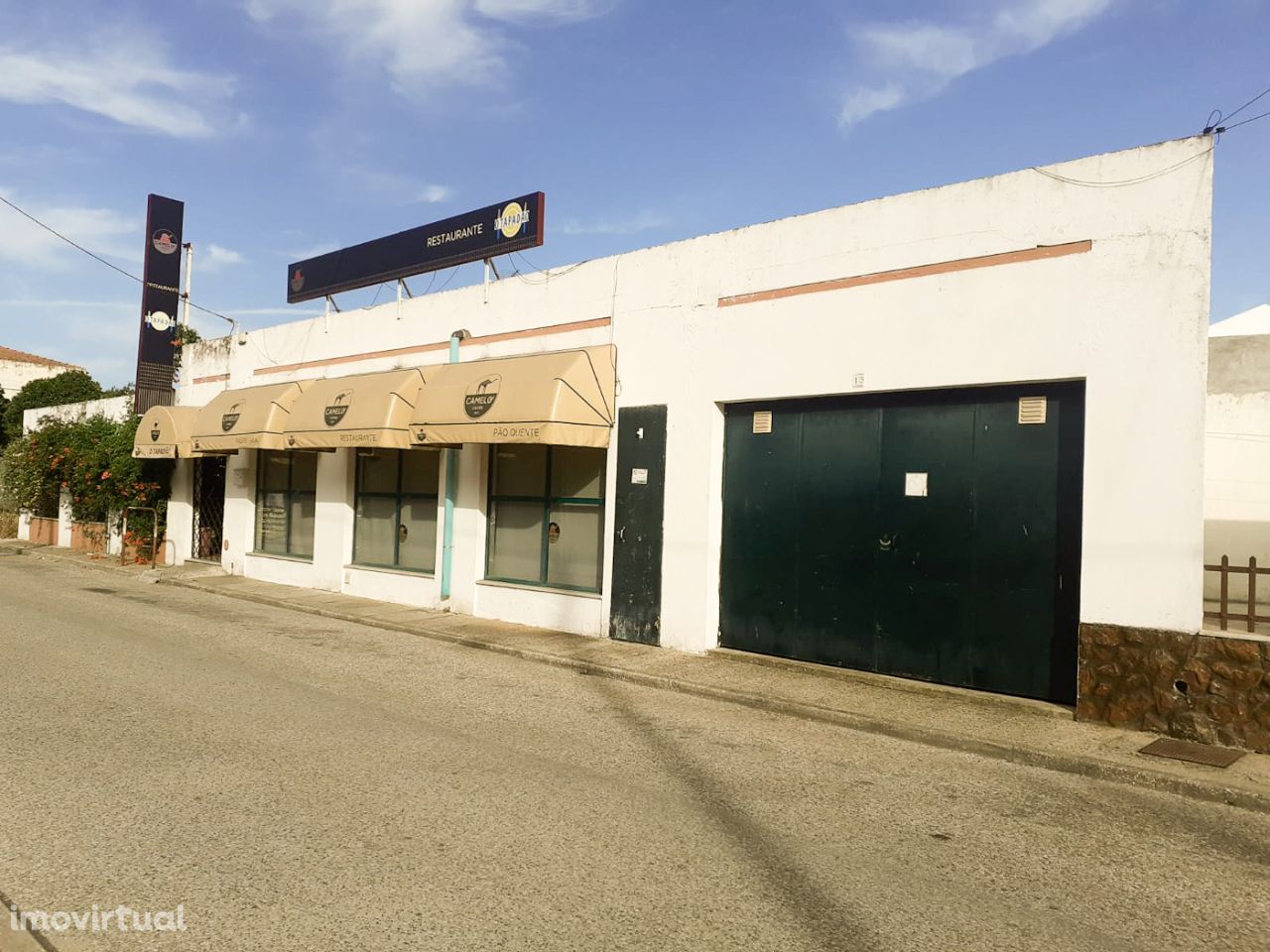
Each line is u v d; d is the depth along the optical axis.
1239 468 12.80
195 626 12.34
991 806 5.81
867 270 9.28
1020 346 8.20
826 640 9.66
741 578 10.45
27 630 11.52
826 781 6.23
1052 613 8.13
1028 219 8.21
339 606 14.27
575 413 11.07
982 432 8.61
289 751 6.50
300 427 14.87
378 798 5.55
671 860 4.74
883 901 4.31
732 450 10.62
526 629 12.31
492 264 13.73
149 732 6.87
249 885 4.29
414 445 12.77
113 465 21.50
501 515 13.43
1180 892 4.54
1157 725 7.28
